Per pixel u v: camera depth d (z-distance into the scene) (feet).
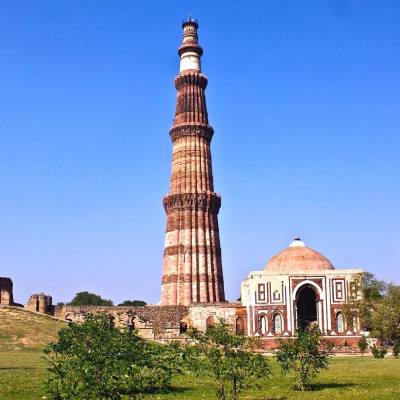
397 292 244.22
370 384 120.78
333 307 294.05
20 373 140.97
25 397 100.27
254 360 96.99
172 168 347.56
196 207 333.42
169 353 72.90
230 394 101.76
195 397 102.12
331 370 156.76
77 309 317.83
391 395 100.99
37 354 207.21
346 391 110.01
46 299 318.86
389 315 236.22
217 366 95.50
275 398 101.30
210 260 329.31
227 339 96.89
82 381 64.64
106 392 64.95
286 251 321.32
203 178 341.62
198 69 361.92
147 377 68.28
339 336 278.26
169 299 323.57
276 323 295.48
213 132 354.13
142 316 310.86
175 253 328.90
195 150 344.69
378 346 255.91
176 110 357.82
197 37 369.91
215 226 338.75
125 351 67.72
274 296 296.92
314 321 313.73
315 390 113.29
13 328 252.01
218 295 327.26
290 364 118.62
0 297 317.63
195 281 322.75
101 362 65.62
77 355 67.87
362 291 289.94
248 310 299.17
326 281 296.71
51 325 266.57
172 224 334.24
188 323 309.63
